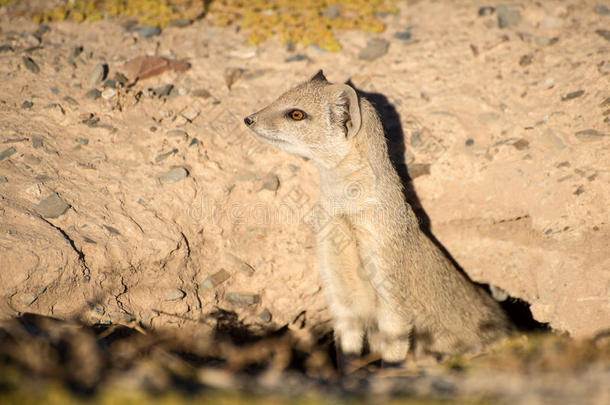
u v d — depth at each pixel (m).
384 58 11.84
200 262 9.48
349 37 12.55
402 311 8.49
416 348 9.09
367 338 9.94
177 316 9.17
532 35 12.00
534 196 9.55
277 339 10.17
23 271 7.69
